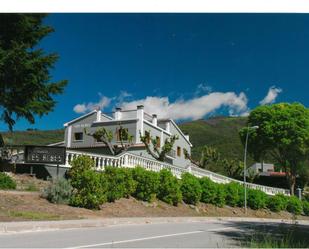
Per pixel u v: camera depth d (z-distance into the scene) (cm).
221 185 3491
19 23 2394
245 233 1664
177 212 2602
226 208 3441
